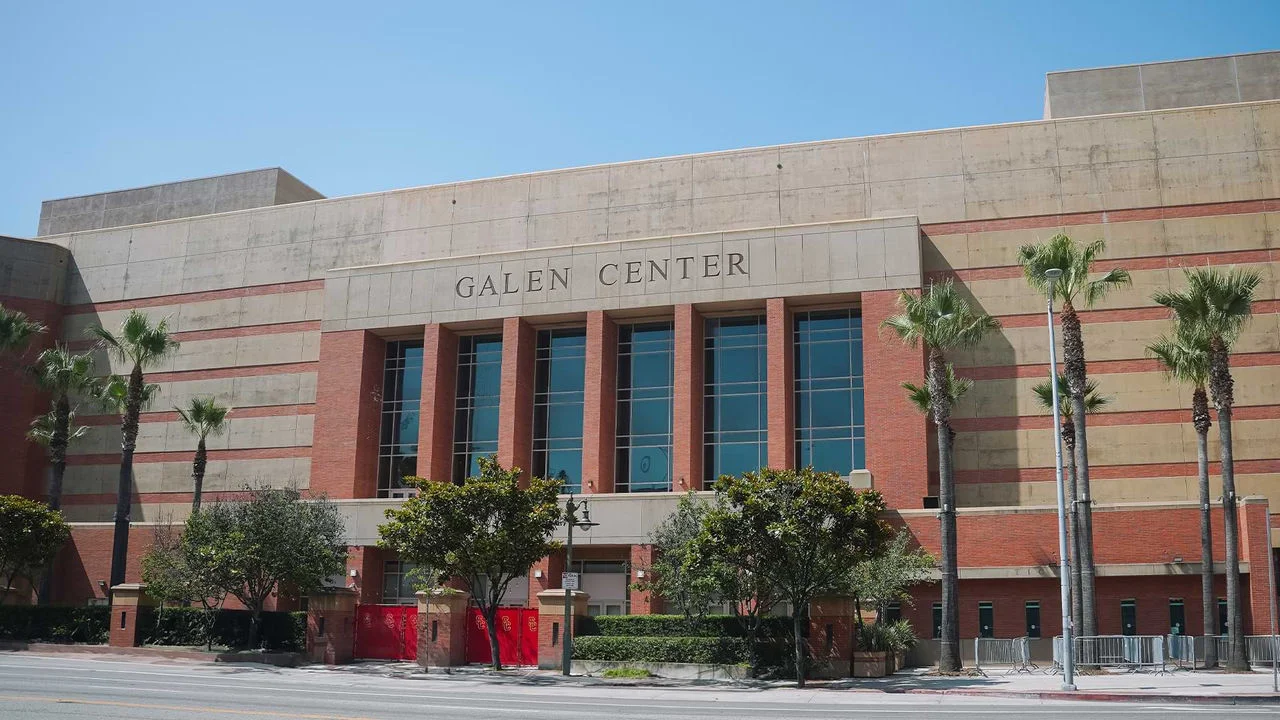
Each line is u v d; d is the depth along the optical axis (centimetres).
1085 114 5081
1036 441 4584
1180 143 4703
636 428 5047
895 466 4488
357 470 5219
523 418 5109
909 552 4156
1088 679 3112
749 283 4838
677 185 5262
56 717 1780
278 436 5603
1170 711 2142
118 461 5897
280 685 2736
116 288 6169
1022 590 4122
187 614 4212
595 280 5053
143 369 5978
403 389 5475
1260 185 4581
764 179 5144
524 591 4884
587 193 5394
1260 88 4925
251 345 5794
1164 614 4006
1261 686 2800
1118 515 4056
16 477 5831
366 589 4888
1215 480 4391
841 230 4778
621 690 2928
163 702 2077
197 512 4234
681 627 3719
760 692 2886
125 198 6662
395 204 5709
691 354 4856
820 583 3203
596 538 4597
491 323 5253
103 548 5294
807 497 3144
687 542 3359
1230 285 3528
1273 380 4412
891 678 3359
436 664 3741
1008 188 4825
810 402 4856
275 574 4000
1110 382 4575
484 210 5544
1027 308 4703
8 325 5456
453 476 5266
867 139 5047
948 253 4825
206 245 6044
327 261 5762
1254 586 3812
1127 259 4644
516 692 2730
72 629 4403
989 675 3403
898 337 4594
